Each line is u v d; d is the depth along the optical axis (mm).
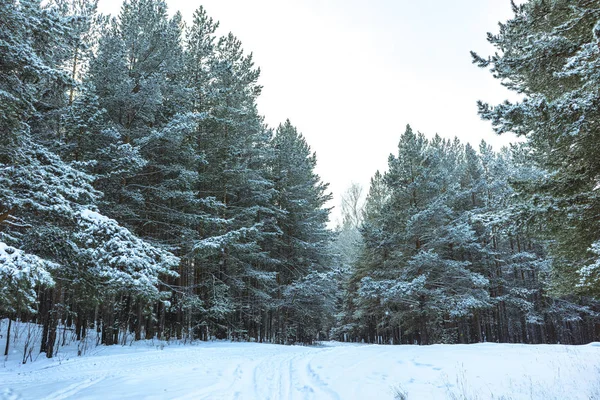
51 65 12906
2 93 9000
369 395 7039
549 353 10922
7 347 14289
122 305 19078
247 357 13391
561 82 10156
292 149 30688
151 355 14094
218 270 23391
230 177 24359
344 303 42594
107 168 16547
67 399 7223
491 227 10320
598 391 6570
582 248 10688
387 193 37812
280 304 26281
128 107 18547
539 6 11094
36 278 7211
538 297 29828
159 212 19375
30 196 9992
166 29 20297
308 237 30625
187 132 17484
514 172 28156
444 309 24672
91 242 9734
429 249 24094
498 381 7754
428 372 8828
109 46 18922
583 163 9625
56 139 16484
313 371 9734
